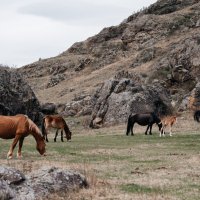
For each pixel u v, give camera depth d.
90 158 25.05
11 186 13.51
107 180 18.27
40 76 158.00
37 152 27.45
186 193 16.03
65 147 30.91
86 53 163.50
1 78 53.66
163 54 106.81
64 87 123.06
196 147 30.92
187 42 81.00
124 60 124.62
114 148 30.55
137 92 59.53
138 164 22.83
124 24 163.38
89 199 14.75
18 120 23.50
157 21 139.12
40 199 14.23
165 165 22.47
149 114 41.66
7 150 28.47
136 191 16.25
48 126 35.62
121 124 55.41
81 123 64.62
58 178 15.80
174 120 39.81
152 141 35.44
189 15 136.00
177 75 76.00
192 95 62.56
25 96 55.19
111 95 59.47
